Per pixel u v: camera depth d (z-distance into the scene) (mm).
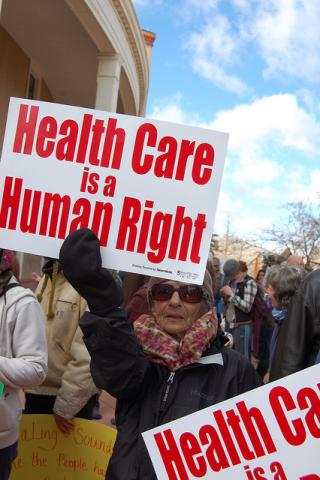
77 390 2457
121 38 9141
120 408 1732
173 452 1546
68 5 7414
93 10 7535
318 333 2756
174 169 1604
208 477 1535
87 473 2428
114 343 1528
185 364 1655
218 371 1697
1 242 1639
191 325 1705
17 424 2199
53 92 12930
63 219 1624
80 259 1467
